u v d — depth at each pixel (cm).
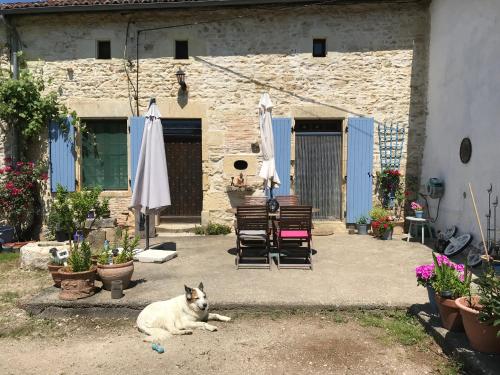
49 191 858
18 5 805
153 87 848
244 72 845
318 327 402
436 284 371
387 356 344
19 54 827
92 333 404
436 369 323
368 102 845
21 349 371
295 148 862
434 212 801
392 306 434
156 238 794
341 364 332
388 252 676
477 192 641
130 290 479
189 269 572
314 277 532
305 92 845
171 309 401
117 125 868
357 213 847
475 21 647
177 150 895
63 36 846
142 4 795
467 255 638
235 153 852
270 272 556
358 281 513
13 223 827
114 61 846
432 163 809
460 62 696
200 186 898
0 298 496
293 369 326
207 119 850
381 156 853
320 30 838
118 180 875
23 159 847
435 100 796
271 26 840
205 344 369
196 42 844
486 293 321
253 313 435
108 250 506
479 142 635
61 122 845
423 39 837
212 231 836
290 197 751
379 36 838
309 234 585
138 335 395
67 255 523
